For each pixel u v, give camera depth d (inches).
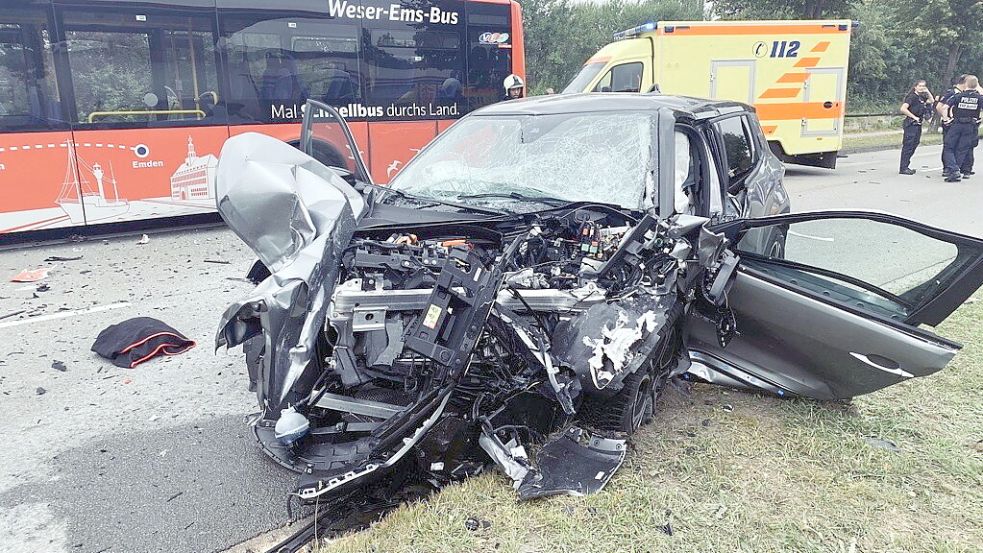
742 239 139.6
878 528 111.2
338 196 128.5
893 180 566.9
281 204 119.8
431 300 113.4
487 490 119.3
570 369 117.3
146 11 342.0
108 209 348.2
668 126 164.6
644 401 141.8
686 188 165.3
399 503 119.1
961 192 492.4
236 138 139.6
